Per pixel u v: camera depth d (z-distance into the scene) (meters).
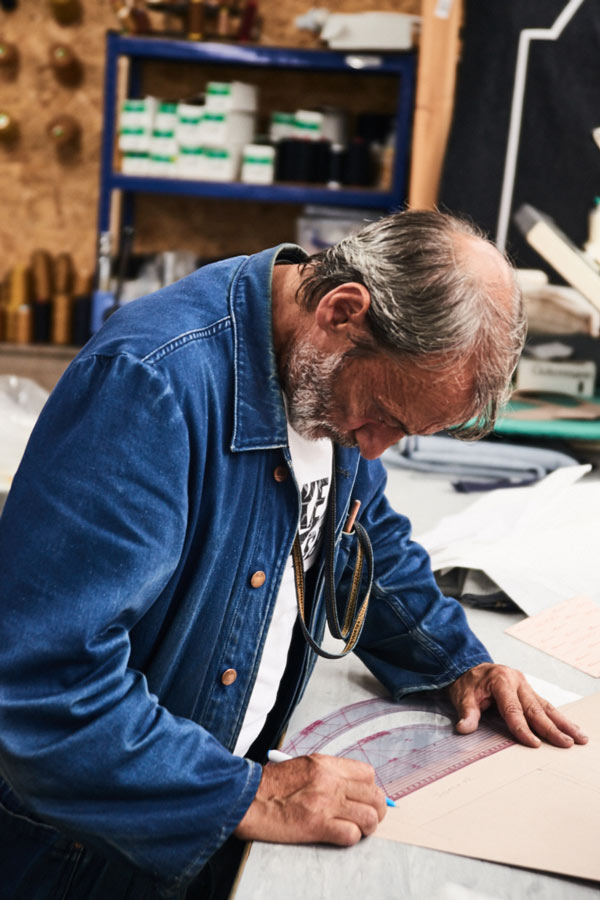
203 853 0.96
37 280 3.64
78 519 0.91
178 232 3.86
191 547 1.05
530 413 2.46
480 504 2.00
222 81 3.72
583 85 2.43
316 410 1.01
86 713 0.92
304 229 3.39
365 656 1.38
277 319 1.07
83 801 0.94
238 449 1.04
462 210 2.54
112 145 3.36
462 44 2.48
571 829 1.01
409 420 0.96
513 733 1.20
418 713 1.27
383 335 0.91
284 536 1.11
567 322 2.48
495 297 0.92
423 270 0.90
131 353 0.95
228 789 0.97
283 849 0.96
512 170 2.50
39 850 1.10
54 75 3.75
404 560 1.38
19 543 0.92
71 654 0.91
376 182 3.41
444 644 1.32
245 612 1.11
